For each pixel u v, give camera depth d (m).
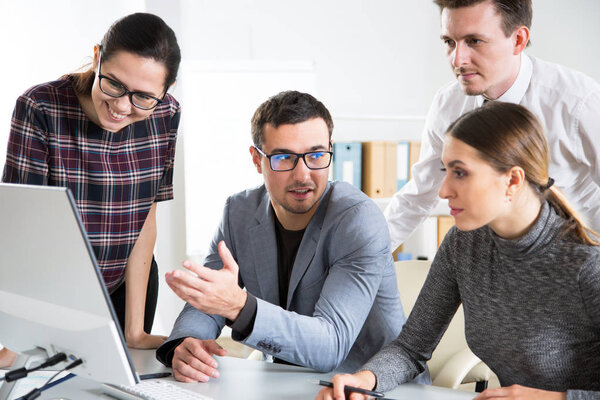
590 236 1.16
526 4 1.64
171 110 1.65
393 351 1.36
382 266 1.45
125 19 1.31
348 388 1.17
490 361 1.31
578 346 1.17
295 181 1.41
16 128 1.44
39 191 0.94
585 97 1.79
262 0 3.72
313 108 1.41
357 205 1.47
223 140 3.26
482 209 1.12
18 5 2.98
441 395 1.25
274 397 1.20
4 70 2.98
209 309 1.20
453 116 2.02
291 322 1.28
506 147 1.09
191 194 3.22
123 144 1.56
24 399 1.05
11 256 1.05
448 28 1.67
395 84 4.06
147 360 1.47
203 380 1.28
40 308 1.04
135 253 1.69
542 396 1.07
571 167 1.92
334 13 3.87
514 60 1.76
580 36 4.25
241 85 3.25
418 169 2.20
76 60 3.11
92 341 0.98
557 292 1.15
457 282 1.33
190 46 3.62
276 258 1.56
